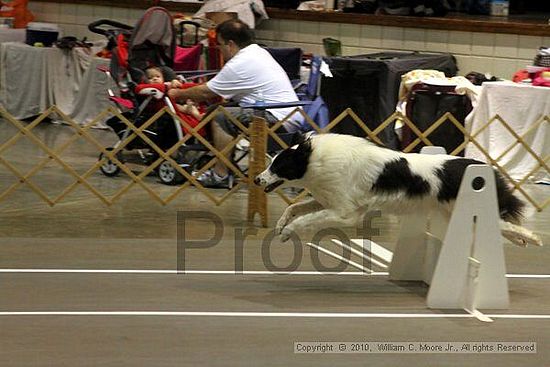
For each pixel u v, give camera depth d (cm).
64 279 765
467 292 719
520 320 697
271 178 763
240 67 1146
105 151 1102
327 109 1246
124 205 1076
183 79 1302
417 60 1420
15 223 965
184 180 1198
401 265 804
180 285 762
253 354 599
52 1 1864
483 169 710
